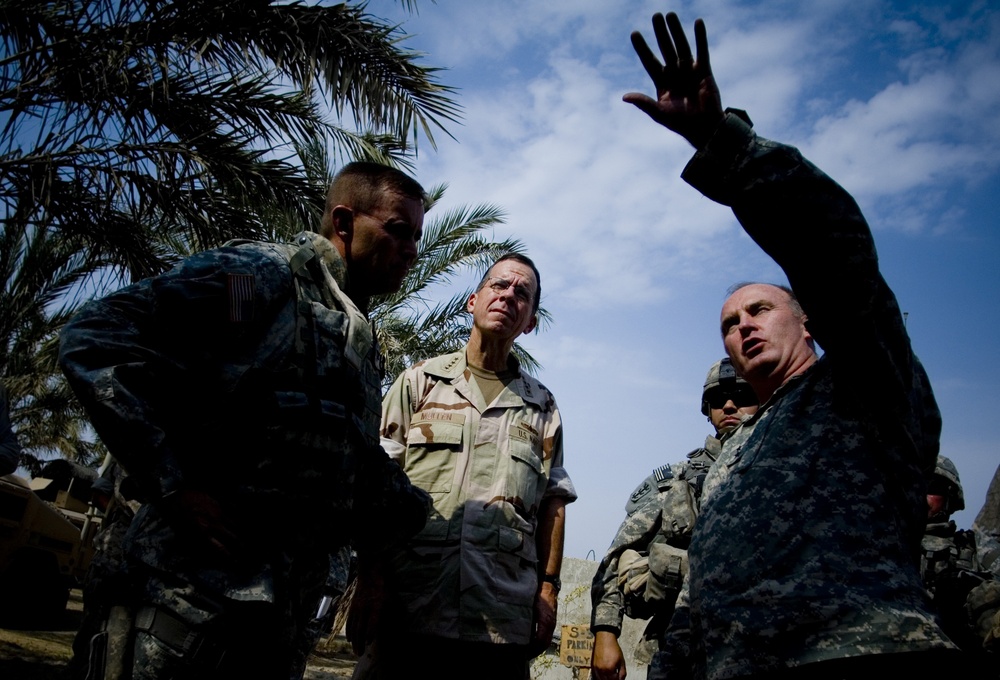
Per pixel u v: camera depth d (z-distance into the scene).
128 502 4.21
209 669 1.83
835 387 1.81
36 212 6.14
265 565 1.88
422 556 2.81
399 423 3.15
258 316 1.98
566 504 3.32
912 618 1.50
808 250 1.63
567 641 6.27
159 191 6.31
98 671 1.81
